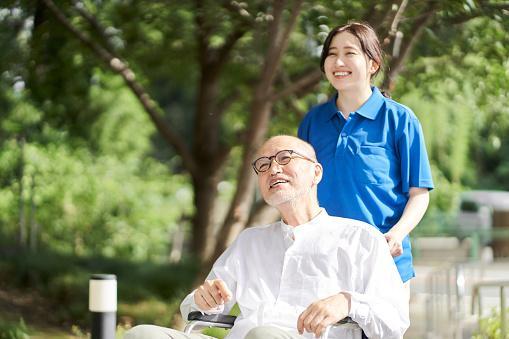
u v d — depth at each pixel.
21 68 12.44
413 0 7.96
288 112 12.21
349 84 4.80
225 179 22.81
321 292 4.18
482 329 6.98
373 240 4.21
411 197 4.81
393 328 3.96
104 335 5.35
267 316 4.22
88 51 12.97
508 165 30.88
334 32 4.84
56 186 19.64
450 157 16.92
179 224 23.81
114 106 20.36
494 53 9.43
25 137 17.61
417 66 10.26
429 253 15.12
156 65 14.32
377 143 4.83
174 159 28.25
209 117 15.29
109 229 21.66
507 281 6.56
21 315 12.29
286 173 4.29
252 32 10.55
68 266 14.27
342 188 4.84
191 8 10.24
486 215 26.75
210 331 8.48
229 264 4.41
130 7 12.14
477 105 10.89
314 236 4.28
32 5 11.35
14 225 18.22
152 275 14.54
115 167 21.94
